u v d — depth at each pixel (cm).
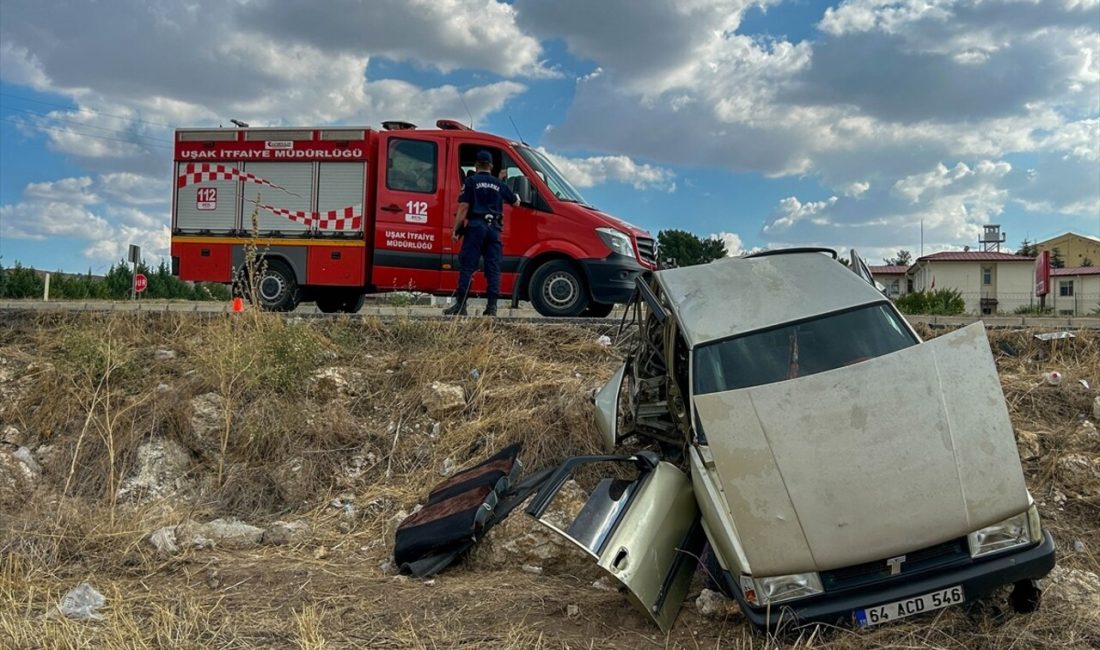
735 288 585
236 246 1085
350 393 761
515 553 541
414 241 1034
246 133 1085
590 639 424
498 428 703
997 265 5056
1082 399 679
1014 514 398
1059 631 406
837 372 441
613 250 971
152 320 903
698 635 429
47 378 778
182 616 453
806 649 379
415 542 531
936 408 425
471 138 1030
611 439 600
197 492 676
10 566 516
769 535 396
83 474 693
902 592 386
